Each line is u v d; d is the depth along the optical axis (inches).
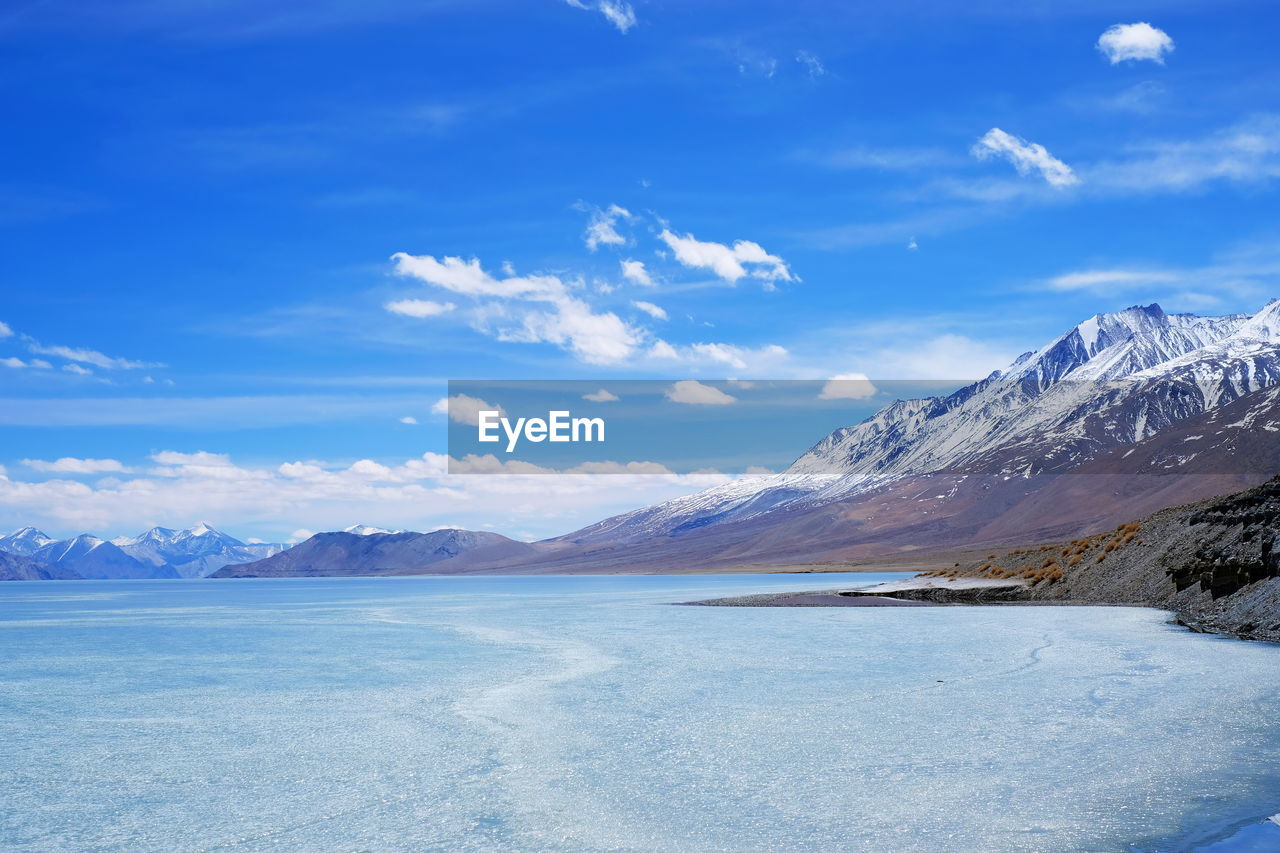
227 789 706.2
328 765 770.8
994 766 725.9
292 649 1786.4
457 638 1975.9
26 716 1027.9
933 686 1111.6
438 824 611.8
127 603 5152.6
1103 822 590.9
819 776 707.4
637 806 641.0
